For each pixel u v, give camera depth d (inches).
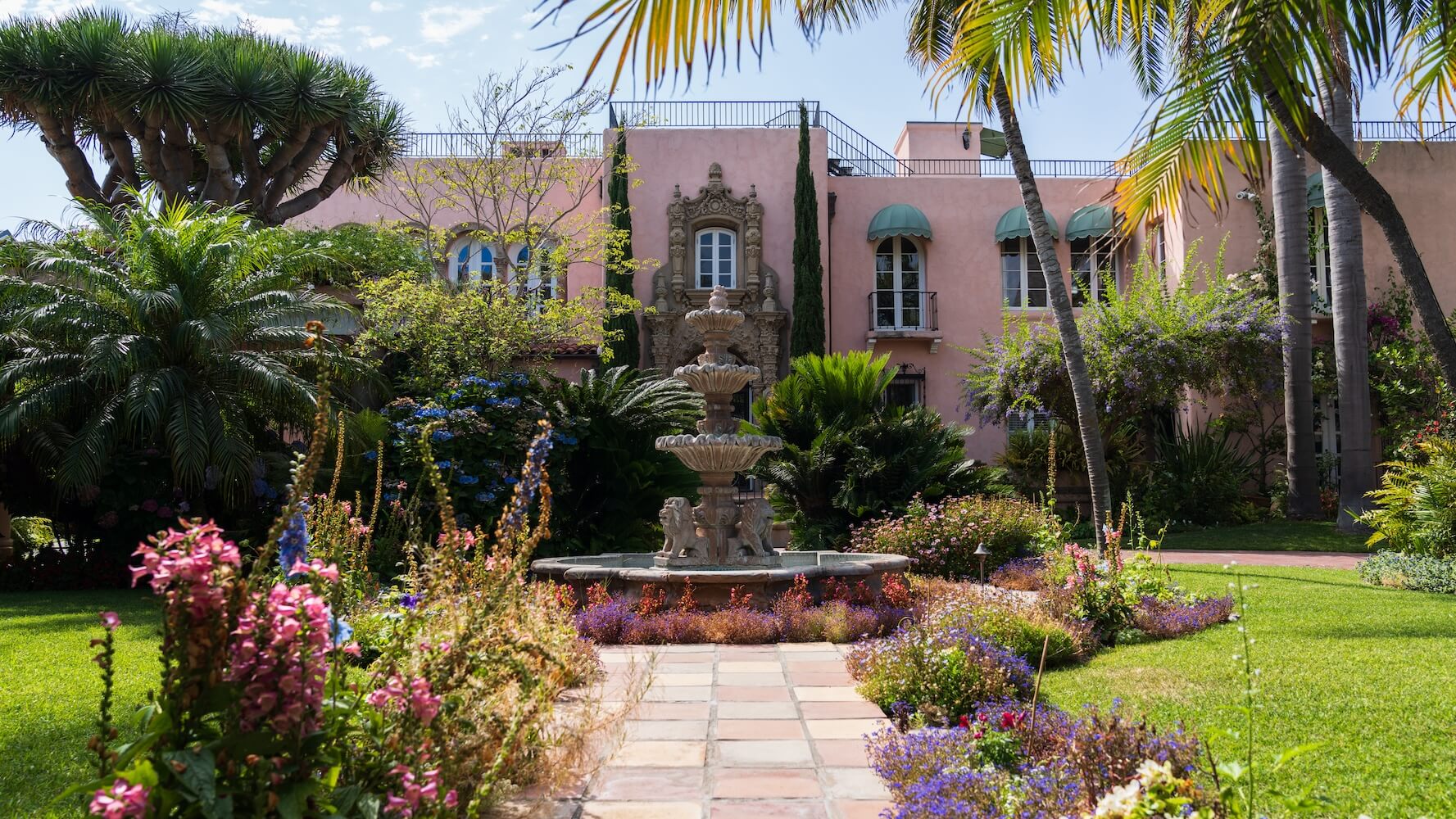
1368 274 816.9
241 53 645.3
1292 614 310.2
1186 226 820.6
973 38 191.9
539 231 732.0
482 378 522.3
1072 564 320.2
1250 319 671.8
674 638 279.3
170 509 463.8
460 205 741.9
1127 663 244.7
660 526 556.4
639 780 152.3
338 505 206.2
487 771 111.0
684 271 846.5
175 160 676.1
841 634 279.1
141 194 490.9
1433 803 131.8
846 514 553.6
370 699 99.2
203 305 477.1
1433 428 604.7
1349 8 184.1
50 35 609.3
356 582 226.2
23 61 605.3
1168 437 835.4
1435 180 829.2
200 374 467.8
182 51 629.6
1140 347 671.8
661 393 546.3
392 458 478.3
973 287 893.8
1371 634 269.7
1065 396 700.7
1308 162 823.1
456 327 575.5
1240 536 625.0
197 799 76.4
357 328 619.5
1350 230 642.2
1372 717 176.1
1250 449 799.1
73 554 470.9
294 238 566.3
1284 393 730.2
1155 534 656.4
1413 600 341.1
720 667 241.4
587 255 816.3
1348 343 639.1
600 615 284.4
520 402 518.6
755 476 570.3
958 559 444.1
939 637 214.8
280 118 657.6
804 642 279.7
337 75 702.5
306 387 460.4
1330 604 332.8
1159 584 346.6
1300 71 183.5
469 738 111.9
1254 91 186.7
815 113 905.5
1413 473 453.7
